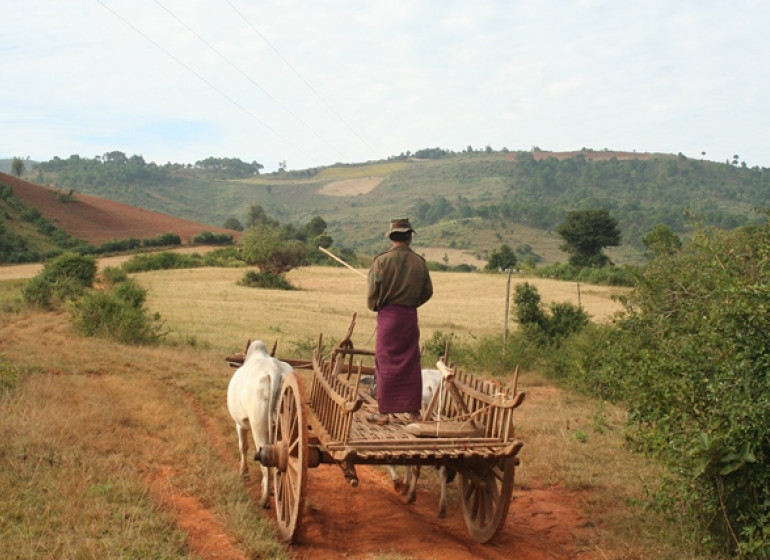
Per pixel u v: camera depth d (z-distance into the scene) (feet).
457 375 26.66
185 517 23.29
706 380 21.61
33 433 28.99
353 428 22.58
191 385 45.73
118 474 25.88
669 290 31.35
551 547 22.84
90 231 390.01
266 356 28.27
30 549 19.10
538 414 43.06
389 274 22.97
